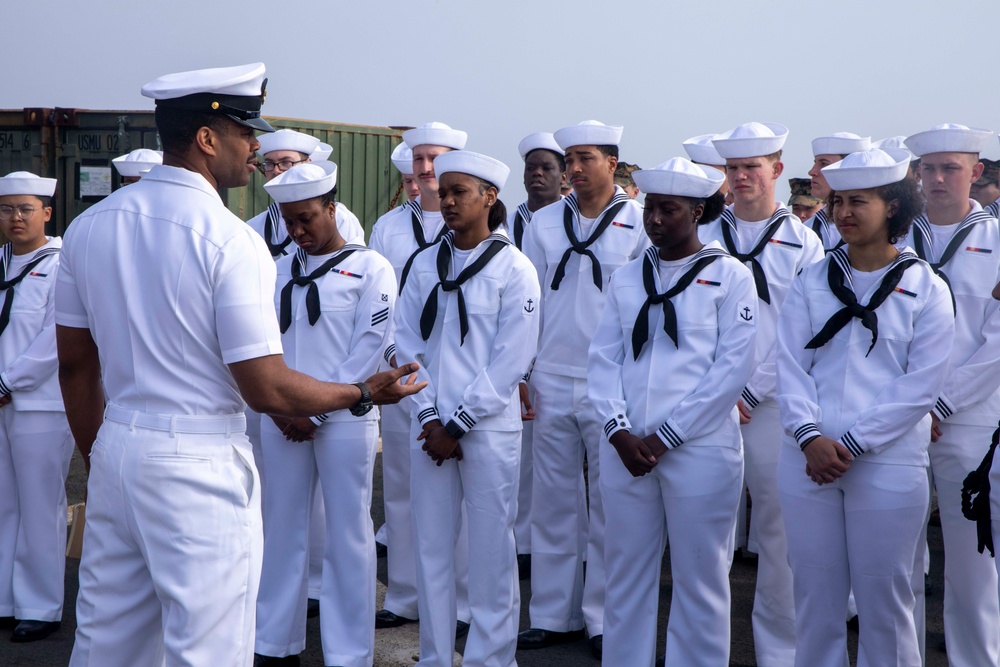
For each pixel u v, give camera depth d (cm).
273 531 471
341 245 486
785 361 390
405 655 487
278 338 293
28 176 520
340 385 305
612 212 524
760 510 468
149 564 287
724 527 398
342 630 455
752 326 397
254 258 291
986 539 370
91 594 298
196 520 287
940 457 446
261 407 291
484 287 434
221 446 294
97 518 295
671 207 401
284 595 470
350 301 473
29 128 1012
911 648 376
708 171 416
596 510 500
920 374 367
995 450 364
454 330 437
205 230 287
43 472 505
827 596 381
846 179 373
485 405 420
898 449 369
